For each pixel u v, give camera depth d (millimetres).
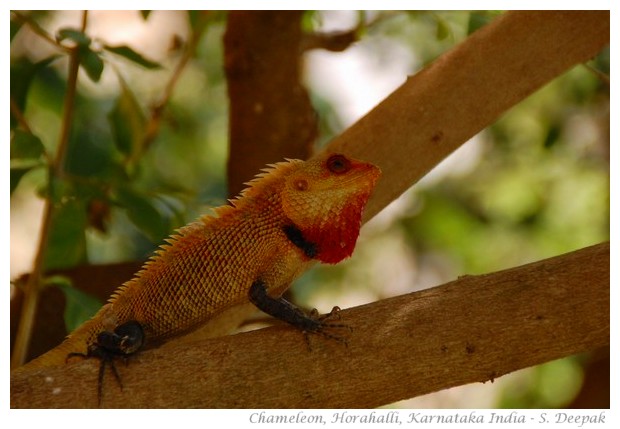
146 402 5359
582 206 12188
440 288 5637
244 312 7254
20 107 7812
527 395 11906
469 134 7266
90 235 11547
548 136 11672
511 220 12938
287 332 5586
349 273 14102
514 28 7227
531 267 5625
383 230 14328
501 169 13320
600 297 5422
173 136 12867
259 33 8680
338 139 7273
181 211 8047
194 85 13297
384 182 7207
